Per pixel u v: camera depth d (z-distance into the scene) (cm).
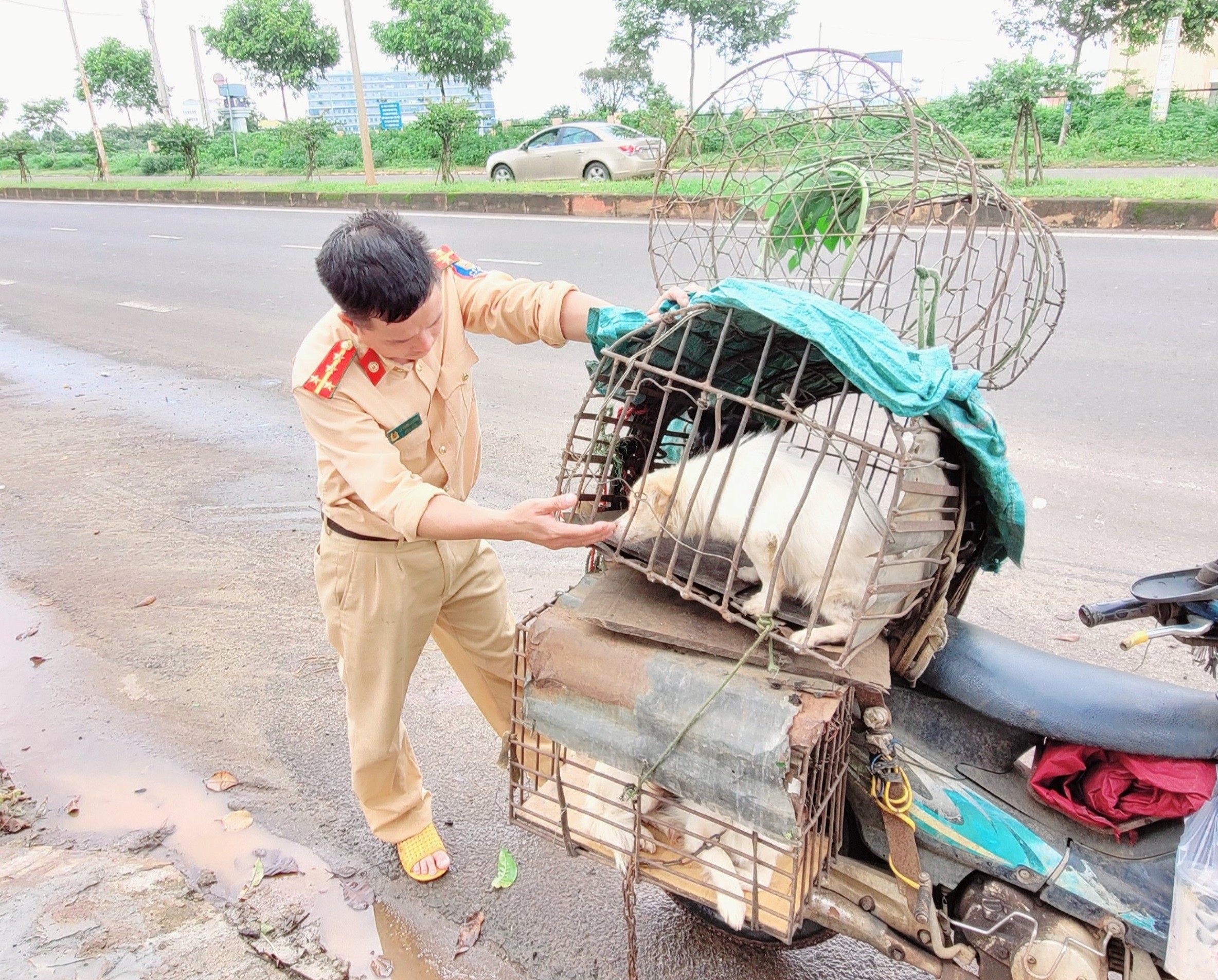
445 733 313
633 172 1712
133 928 234
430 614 225
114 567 432
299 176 2581
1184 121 1639
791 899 156
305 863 260
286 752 306
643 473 201
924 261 679
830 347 142
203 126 4659
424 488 183
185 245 1413
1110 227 984
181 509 493
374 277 164
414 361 194
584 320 204
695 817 185
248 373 736
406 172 2536
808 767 150
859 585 171
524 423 579
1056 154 1568
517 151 1834
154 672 351
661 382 194
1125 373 564
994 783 185
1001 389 210
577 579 400
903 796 169
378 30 2653
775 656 164
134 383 720
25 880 250
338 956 228
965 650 186
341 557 213
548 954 229
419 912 242
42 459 570
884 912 179
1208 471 439
